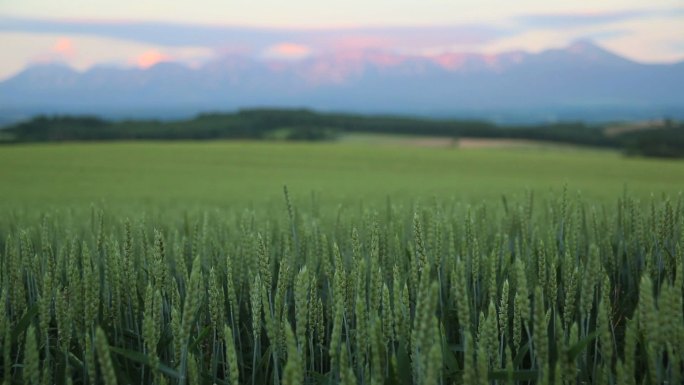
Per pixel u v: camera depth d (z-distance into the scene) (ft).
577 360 8.35
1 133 235.61
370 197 41.60
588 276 7.70
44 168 90.99
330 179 74.64
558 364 6.50
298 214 14.78
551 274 8.91
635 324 6.97
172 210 29.99
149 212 21.79
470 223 10.97
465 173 89.20
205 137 253.85
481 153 144.66
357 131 276.82
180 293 10.84
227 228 16.42
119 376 8.40
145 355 7.87
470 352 6.71
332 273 9.92
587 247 13.80
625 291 12.67
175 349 7.80
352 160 116.78
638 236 12.51
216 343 9.23
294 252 11.63
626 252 12.91
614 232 13.94
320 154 131.85
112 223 18.97
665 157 191.62
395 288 7.54
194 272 7.30
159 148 144.25
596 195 42.14
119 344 9.70
